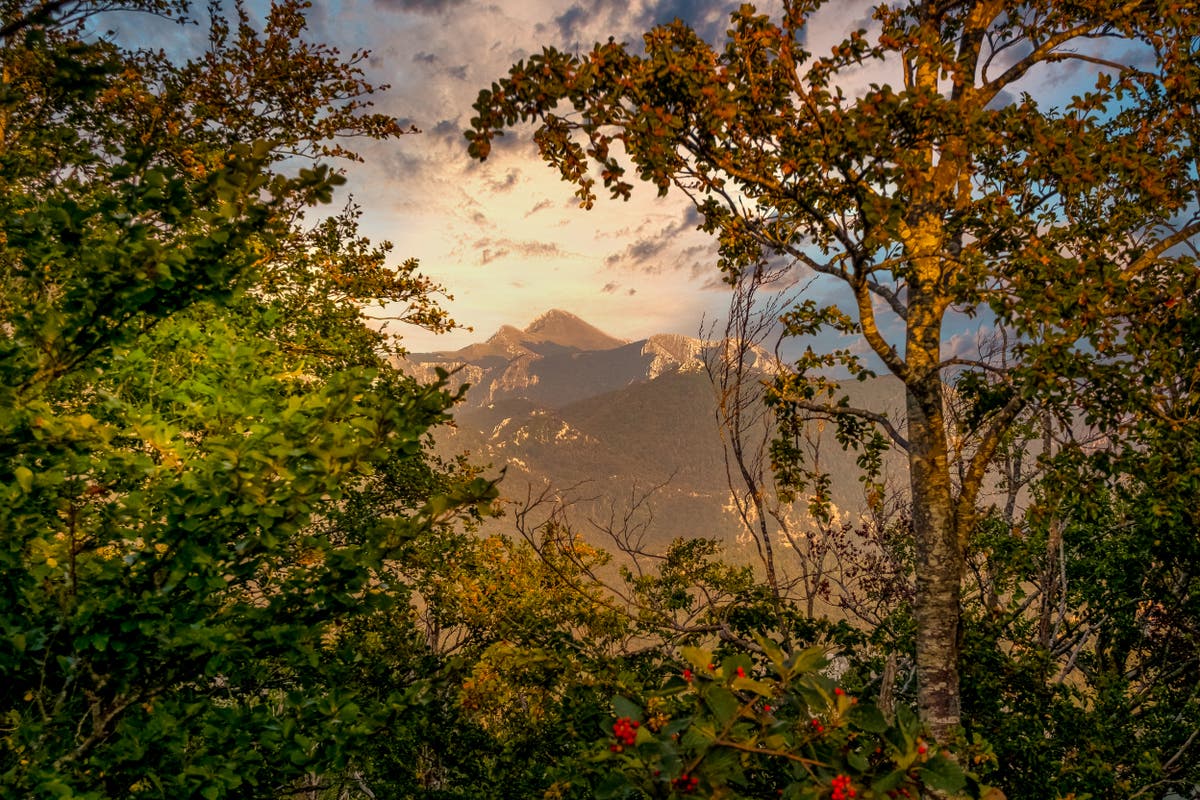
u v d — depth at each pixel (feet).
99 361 11.60
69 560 11.32
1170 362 14.43
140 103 26.40
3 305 12.12
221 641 11.53
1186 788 29.55
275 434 11.16
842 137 13.51
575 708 20.49
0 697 11.68
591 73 13.69
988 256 18.48
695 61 13.88
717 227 18.62
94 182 13.16
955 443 22.75
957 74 15.21
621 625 27.71
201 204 10.01
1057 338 14.52
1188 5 14.79
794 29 15.56
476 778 26.27
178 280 10.48
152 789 11.21
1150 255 16.89
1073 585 38.14
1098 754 25.23
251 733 12.09
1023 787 23.52
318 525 29.35
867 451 24.20
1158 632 37.27
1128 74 16.19
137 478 13.96
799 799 7.52
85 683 12.04
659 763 7.72
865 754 7.96
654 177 14.94
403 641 33.91
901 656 25.84
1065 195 16.02
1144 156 14.75
